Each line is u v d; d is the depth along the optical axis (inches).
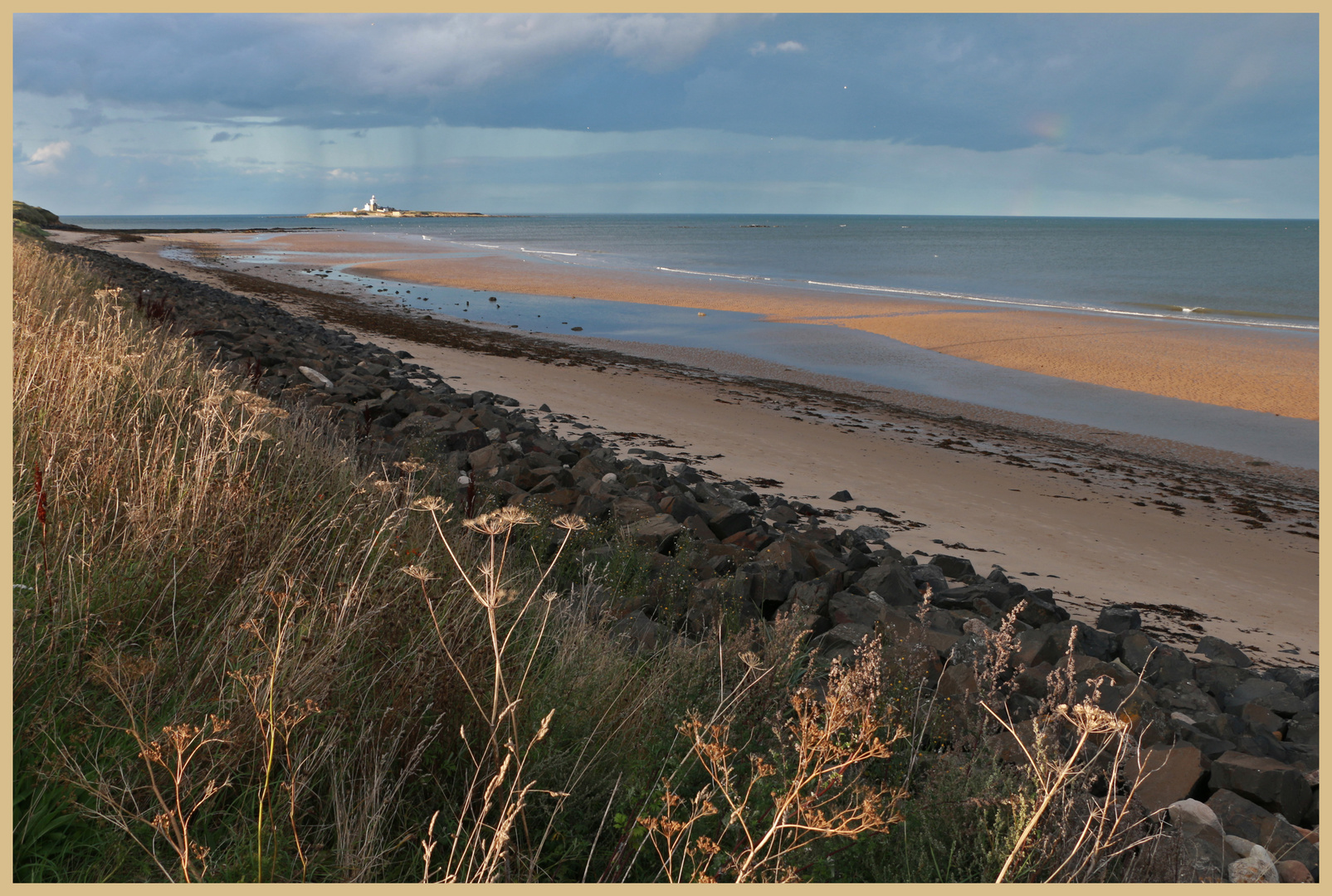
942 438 624.7
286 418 278.1
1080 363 965.2
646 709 139.5
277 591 129.7
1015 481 516.1
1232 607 340.8
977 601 272.8
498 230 6865.2
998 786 125.7
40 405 186.2
